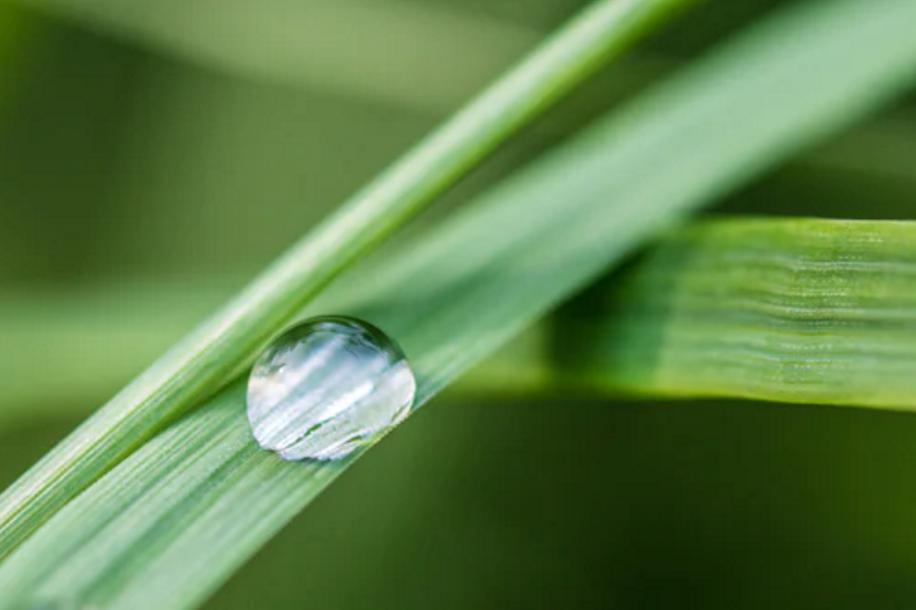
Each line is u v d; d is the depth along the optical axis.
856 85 0.07
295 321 0.07
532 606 0.07
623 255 0.06
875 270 0.06
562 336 0.06
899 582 0.07
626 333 0.06
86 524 0.06
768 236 0.06
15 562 0.06
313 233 0.06
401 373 0.06
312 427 0.06
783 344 0.06
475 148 0.06
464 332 0.06
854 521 0.07
